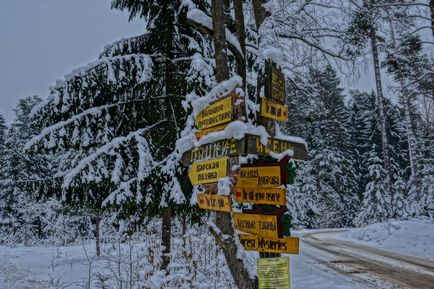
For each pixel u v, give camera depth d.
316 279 10.19
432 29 11.09
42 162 31.28
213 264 7.44
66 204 8.39
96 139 8.22
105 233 17.23
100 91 8.13
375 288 9.12
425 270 11.20
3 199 30.45
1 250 17.72
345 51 7.67
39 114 7.93
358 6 7.60
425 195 27.84
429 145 31.91
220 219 4.71
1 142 48.88
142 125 8.83
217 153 4.26
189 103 7.17
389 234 18.42
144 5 8.87
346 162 42.19
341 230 29.33
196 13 5.21
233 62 8.56
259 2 5.81
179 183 7.91
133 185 7.73
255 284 4.51
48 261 13.71
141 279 6.69
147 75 8.00
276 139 4.34
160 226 9.26
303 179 36.03
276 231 3.99
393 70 12.99
